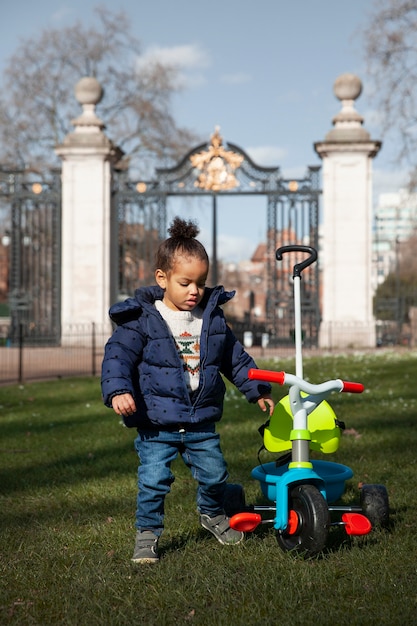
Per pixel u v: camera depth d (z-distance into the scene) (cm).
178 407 349
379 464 564
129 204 2302
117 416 891
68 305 2247
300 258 2223
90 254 2250
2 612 291
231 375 380
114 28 3372
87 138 2256
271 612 282
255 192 2200
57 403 1050
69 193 2262
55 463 605
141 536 349
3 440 726
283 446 382
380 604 285
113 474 554
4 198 2581
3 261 4656
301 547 342
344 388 361
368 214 2197
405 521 406
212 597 299
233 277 6172
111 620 275
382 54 2259
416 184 2309
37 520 430
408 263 4009
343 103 2272
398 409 883
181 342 356
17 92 3362
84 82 2312
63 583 319
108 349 353
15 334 2353
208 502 372
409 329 2506
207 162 2198
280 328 2848
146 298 363
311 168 2205
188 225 358
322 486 357
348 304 2189
